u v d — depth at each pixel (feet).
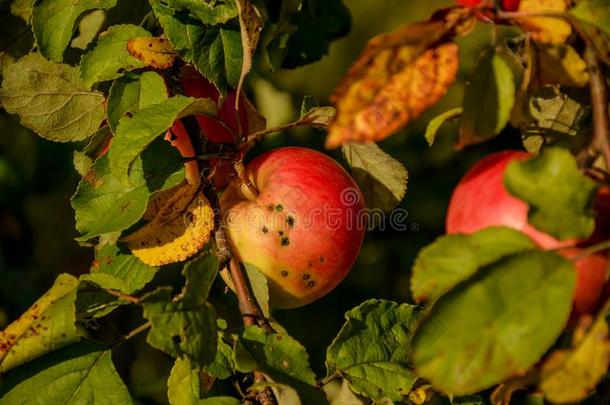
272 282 3.22
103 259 3.24
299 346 3.08
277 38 3.55
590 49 2.92
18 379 3.13
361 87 2.85
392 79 2.85
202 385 3.21
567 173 2.80
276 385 3.04
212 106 3.15
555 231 2.80
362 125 2.84
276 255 3.19
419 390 3.16
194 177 3.21
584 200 2.80
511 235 2.81
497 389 2.92
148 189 3.14
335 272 3.23
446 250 2.82
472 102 2.93
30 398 3.13
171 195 3.19
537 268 2.80
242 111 3.34
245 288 3.19
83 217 3.14
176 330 2.98
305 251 3.19
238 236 3.20
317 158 3.25
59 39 3.27
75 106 3.32
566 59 2.96
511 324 2.78
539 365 2.86
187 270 3.00
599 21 2.89
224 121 3.27
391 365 3.18
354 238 3.23
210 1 3.22
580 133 3.08
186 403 3.15
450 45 2.88
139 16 3.43
